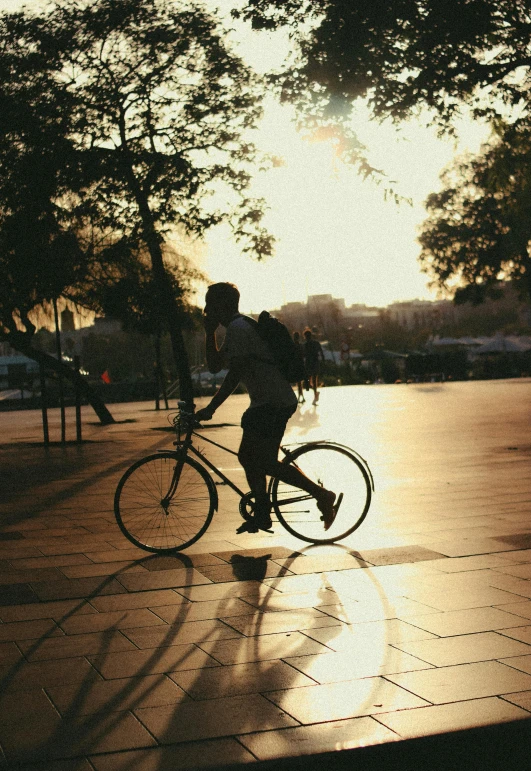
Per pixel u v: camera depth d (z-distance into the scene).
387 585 5.43
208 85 17.58
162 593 5.41
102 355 70.19
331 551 6.45
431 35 13.10
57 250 17.06
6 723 3.49
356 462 6.73
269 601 5.16
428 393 30.22
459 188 48.06
